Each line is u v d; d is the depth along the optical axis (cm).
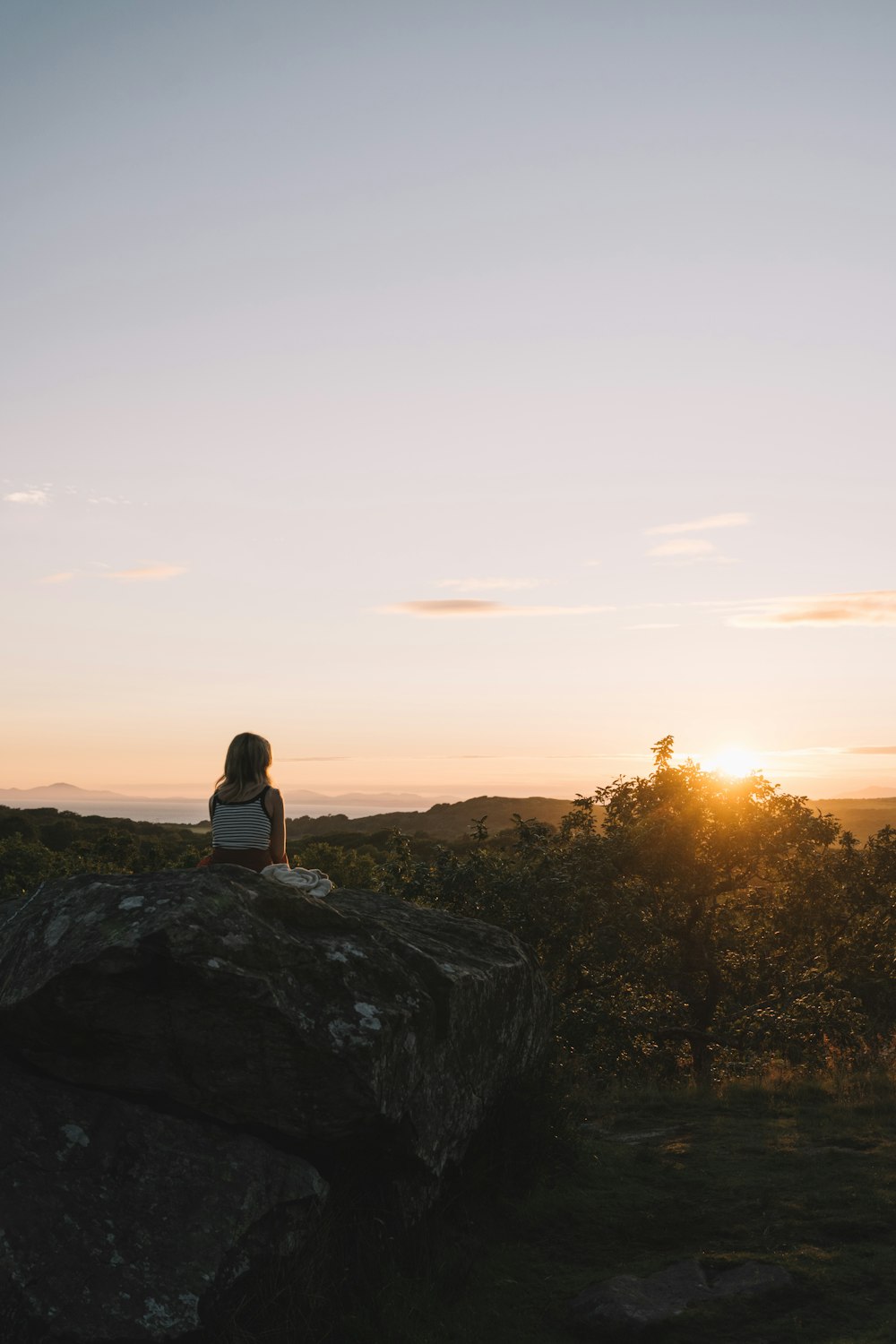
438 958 683
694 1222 658
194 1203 505
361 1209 577
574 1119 838
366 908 798
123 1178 511
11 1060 560
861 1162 775
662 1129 930
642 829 1792
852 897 1900
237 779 699
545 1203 682
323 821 15362
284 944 562
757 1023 1716
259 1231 510
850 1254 596
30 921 583
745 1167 775
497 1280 579
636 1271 586
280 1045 529
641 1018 1661
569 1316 539
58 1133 526
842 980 1906
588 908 1616
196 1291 471
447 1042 629
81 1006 527
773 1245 616
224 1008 526
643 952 1777
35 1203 491
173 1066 537
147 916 540
